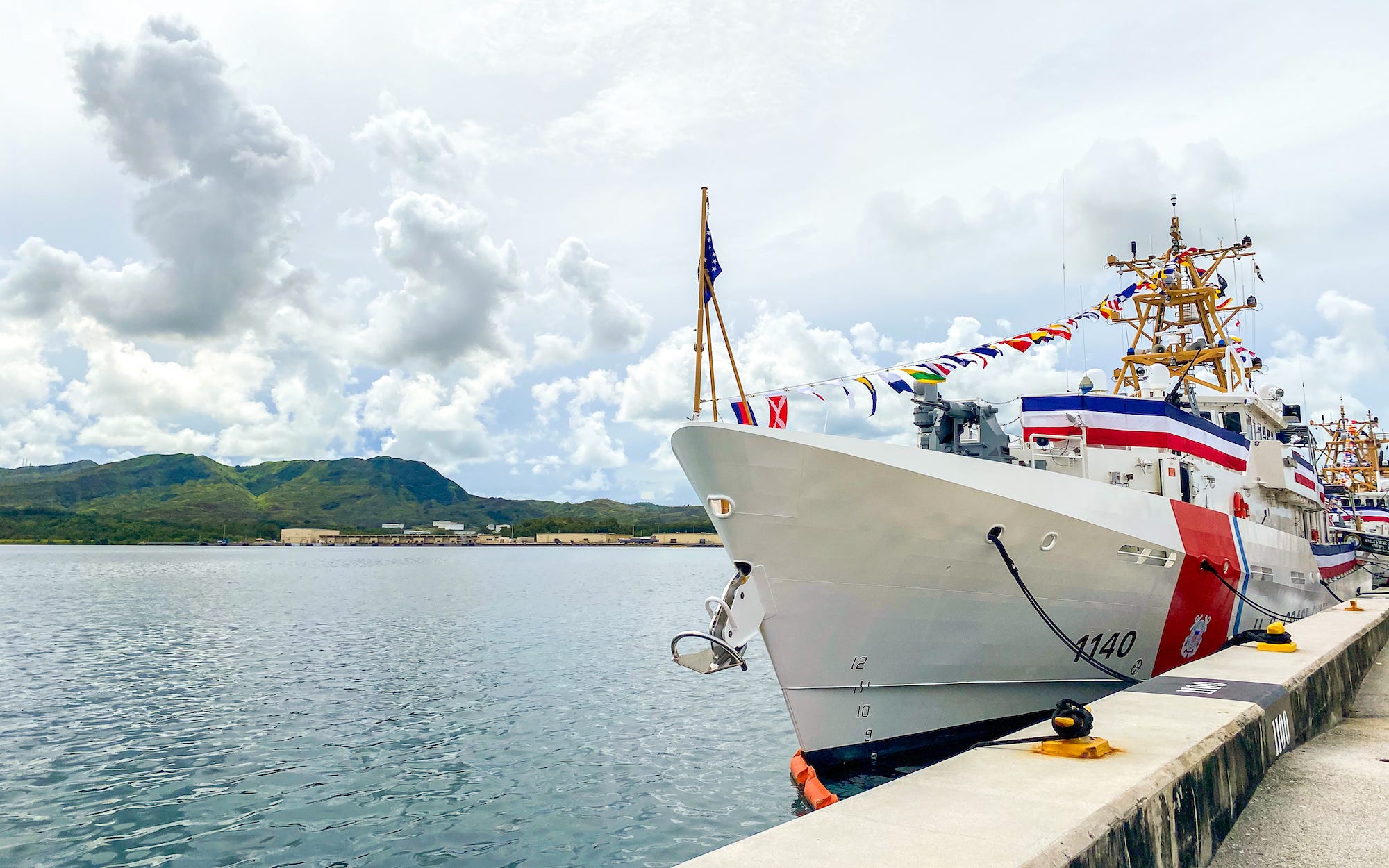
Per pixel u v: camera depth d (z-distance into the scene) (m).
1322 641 13.96
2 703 22.94
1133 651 15.25
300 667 28.97
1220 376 22.53
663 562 177.25
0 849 12.24
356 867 11.61
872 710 13.27
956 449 14.37
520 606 56.09
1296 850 6.87
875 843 5.04
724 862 4.79
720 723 20.17
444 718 20.78
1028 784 6.18
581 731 19.41
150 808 14.02
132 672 28.11
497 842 12.47
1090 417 16.09
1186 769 6.74
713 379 12.86
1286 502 22.97
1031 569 13.26
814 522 11.84
